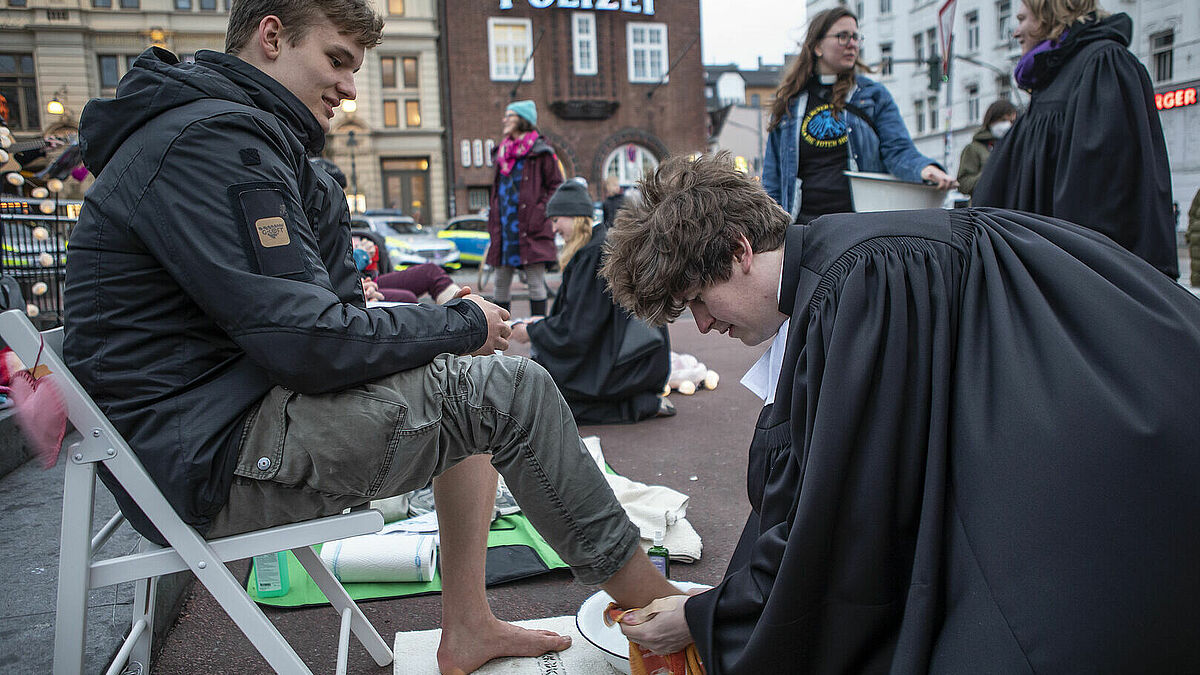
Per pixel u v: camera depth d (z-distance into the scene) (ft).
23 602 6.72
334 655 6.95
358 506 5.32
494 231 23.02
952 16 45.73
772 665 4.75
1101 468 4.09
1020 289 4.66
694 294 5.53
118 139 4.96
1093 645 3.95
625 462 12.28
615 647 6.50
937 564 4.38
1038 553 4.09
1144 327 4.39
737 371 19.30
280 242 4.80
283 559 7.90
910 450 4.60
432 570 8.39
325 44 5.49
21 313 4.56
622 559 5.71
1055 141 10.37
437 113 93.09
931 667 4.25
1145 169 9.84
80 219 4.86
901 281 4.76
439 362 5.36
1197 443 4.08
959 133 87.30
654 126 99.30
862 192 12.37
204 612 7.65
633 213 5.64
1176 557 4.01
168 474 4.73
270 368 4.70
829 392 4.59
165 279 4.83
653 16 97.76
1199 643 4.08
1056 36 10.41
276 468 4.86
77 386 4.66
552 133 95.96
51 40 66.85
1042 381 4.35
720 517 9.98
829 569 4.64
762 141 145.69
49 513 8.80
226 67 5.29
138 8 70.23
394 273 16.79
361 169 91.25
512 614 7.63
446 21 91.40
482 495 6.39
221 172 4.72
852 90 13.92
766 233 5.36
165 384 4.82
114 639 6.15
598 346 14.53
